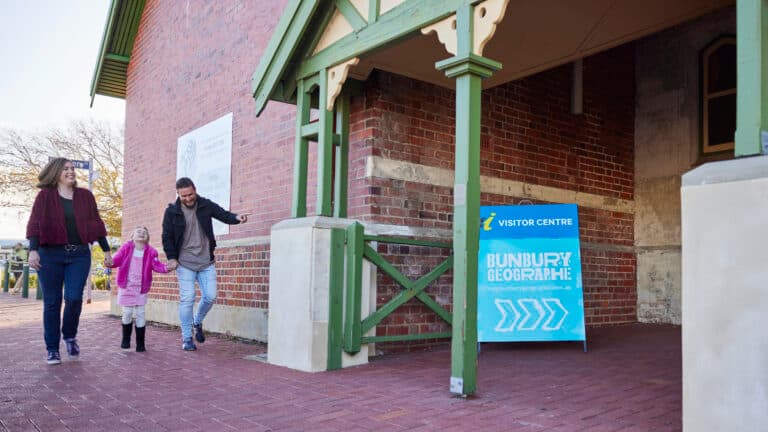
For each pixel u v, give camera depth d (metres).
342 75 5.55
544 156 7.77
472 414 3.70
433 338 6.40
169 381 4.90
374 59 5.94
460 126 4.28
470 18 4.25
